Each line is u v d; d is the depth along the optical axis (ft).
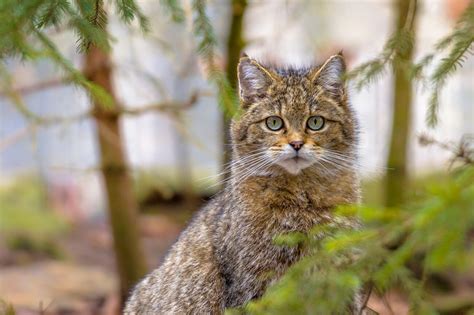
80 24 16.72
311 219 22.13
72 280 40.88
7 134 59.21
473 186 11.85
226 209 22.93
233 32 32.99
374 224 19.45
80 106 57.62
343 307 15.79
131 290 27.53
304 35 44.68
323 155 22.21
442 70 17.31
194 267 23.07
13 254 45.32
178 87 48.32
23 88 34.86
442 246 11.82
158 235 48.60
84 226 54.80
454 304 30.86
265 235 21.85
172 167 55.62
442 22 42.16
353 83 20.16
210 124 55.16
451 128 58.08
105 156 35.63
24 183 54.95
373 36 51.72
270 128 22.50
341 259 14.32
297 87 22.57
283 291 13.61
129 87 53.26
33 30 16.20
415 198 15.51
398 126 36.68
